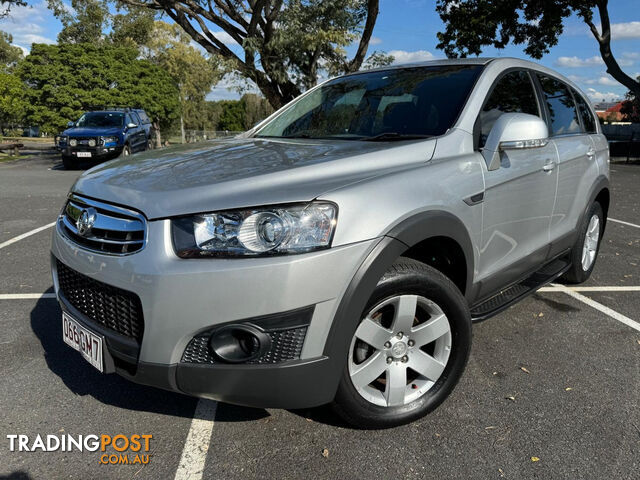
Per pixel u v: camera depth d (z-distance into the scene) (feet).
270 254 6.20
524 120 8.70
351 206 6.57
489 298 9.62
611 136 94.73
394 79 11.02
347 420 7.41
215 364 6.35
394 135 9.10
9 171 46.91
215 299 6.16
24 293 13.48
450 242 8.07
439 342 7.88
